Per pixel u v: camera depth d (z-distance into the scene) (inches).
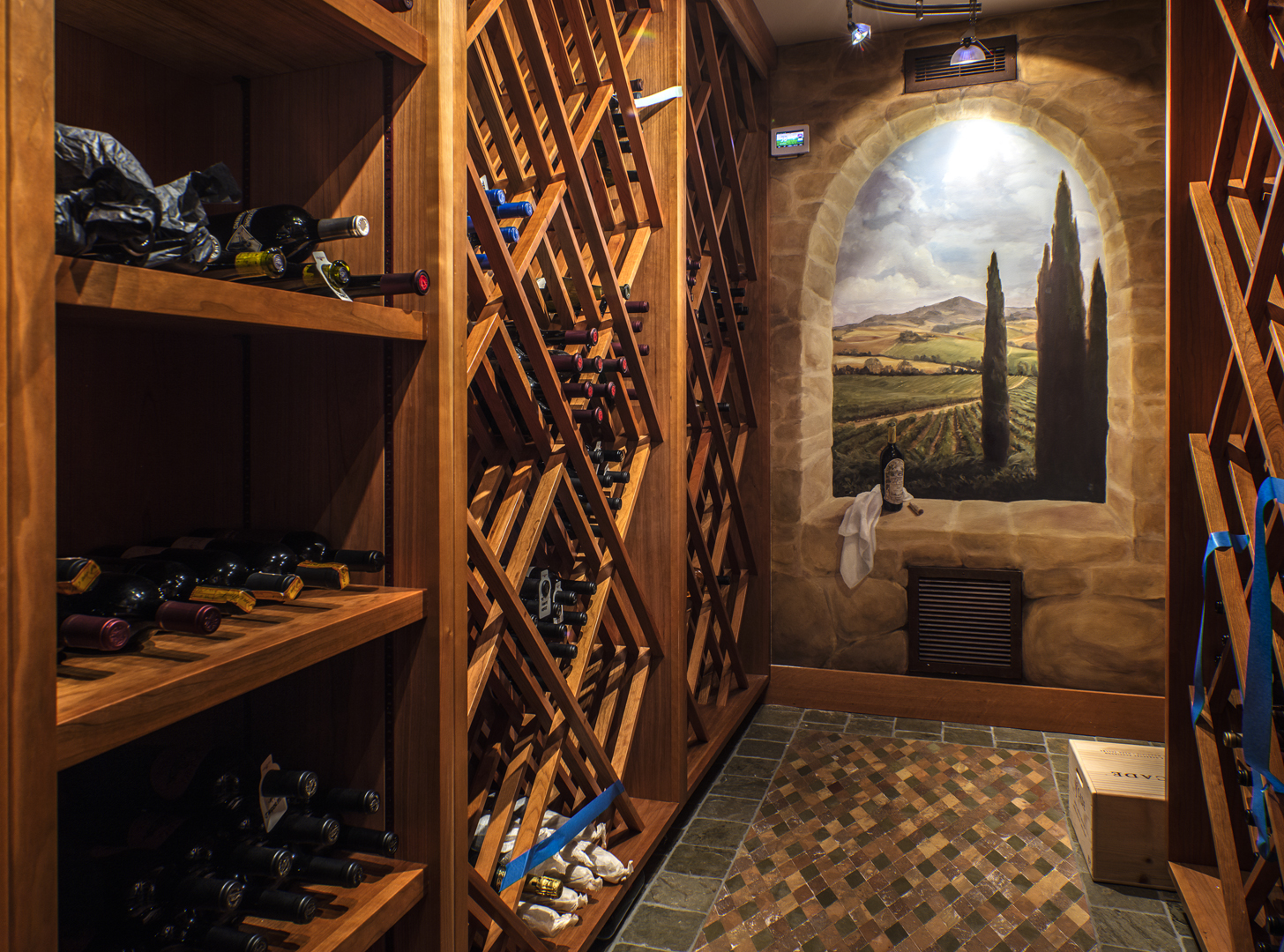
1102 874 89.0
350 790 43.9
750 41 132.8
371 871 45.8
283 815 42.1
